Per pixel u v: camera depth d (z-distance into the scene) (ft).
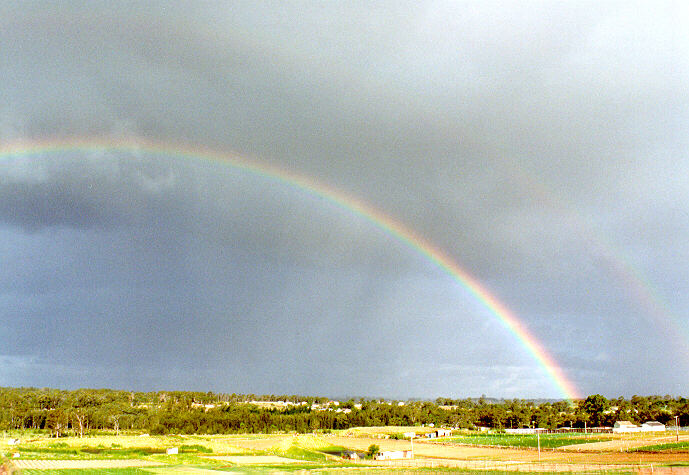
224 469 320.91
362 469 316.40
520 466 320.29
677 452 399.65
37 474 290.76
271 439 596.70
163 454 418.72
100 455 407.85
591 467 306.35
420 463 355.56
